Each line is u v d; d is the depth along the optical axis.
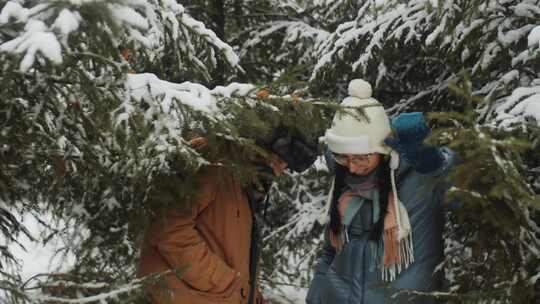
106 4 1.75
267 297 4.44
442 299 2.55
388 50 4.10
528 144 1.89
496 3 3.36
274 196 4.94
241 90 2.19
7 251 2.44
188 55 3.17
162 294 2.31
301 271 4.96
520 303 2.42
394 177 2.51
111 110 2.01
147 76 2.10
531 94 2.72
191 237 2.33
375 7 4.11
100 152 2.28
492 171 1.98
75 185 2.67
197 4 5.27
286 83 2.24
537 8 3.30
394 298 2.48
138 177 2.16
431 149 2.27
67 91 2.09
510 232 2.25
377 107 2.49
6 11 1.79
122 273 2.83
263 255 4.41
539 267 2.50
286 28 5.49
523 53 3.10
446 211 2.72
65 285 2.28
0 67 1.78
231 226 2.44
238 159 2.27
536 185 2.85
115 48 1.89
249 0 5.62
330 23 5.70
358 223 2.62
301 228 4.66
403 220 2.45
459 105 3.97
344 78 4.50
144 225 2.43
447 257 2.66
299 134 2.35
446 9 3.41
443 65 4.21
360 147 2.42
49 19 1.79
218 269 2.37
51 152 2.23
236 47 5.71
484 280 2.58
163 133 2.00
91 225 2.93
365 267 2.58
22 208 2.50
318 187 4.98
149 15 2.27
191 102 2.06
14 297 2.09
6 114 2.02
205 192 2.35
